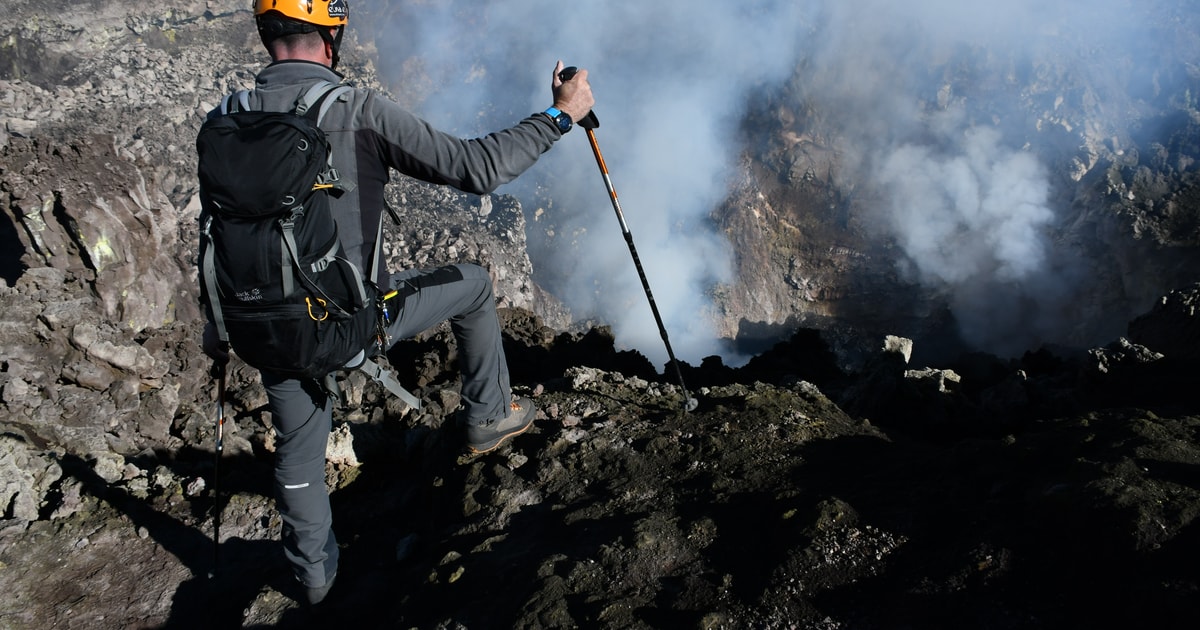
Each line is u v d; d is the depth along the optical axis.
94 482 4.72
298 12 2.84
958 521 3.10
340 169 2.79
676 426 4.41
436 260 29.11
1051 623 2.56
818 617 2.82
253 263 2.56
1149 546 2.58
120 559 4.21
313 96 2.78
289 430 3.31
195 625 3.84
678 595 3.00
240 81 42.00
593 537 3.48
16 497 4.47
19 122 29.70
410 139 2.82
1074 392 6.64
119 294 12.34
